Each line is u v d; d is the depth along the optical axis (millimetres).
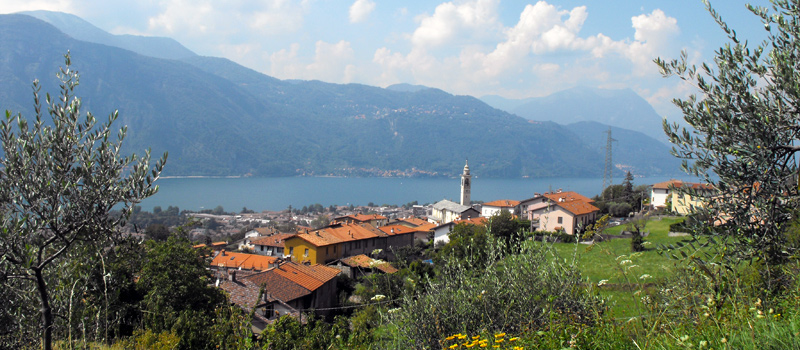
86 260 7539
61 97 6840
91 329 7648
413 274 8898
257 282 31875
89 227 6602
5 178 6305
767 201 5281
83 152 6770
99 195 6633
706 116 5641
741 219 5336
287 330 13914
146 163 7051
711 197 5590
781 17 5680
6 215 6266
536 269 7156
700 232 5574
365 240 64500
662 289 6215
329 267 40062
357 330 11523
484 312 7031
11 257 6133
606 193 81938
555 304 6379
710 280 5402
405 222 94000
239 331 10688
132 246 7379
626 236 38094
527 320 6555
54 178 6406
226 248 78625
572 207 58688
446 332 7188
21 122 6531
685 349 4375
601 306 6316
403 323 7727
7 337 7285
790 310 4773
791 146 5227
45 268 7590
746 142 5395
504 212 32594
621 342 4895
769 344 4023
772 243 5242
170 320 13055
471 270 7879
